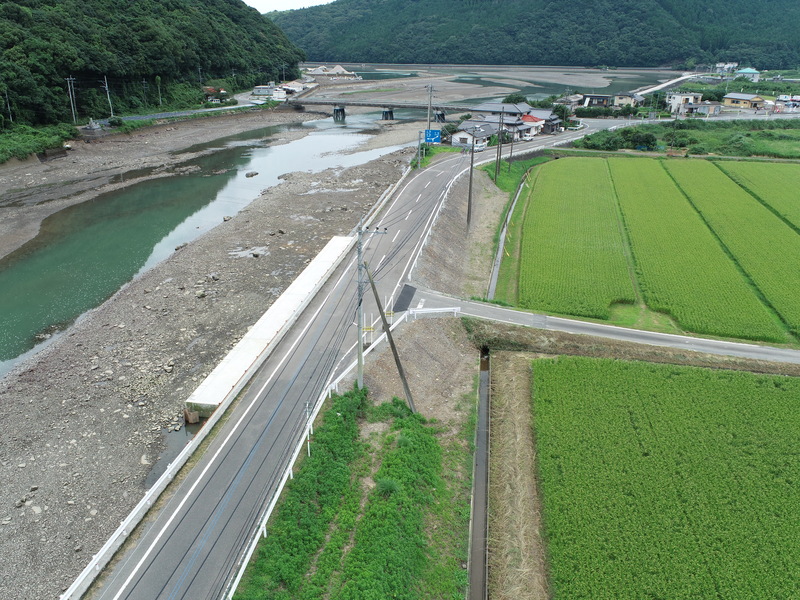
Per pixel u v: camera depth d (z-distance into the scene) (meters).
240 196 87.00
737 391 38.56
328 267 55.03
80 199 83.31
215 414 33.12
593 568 25.95
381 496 29.20
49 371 41.12
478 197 83.81
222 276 56.62
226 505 27.34
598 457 32.62
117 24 139.50
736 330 47.12
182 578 23.66
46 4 128.25
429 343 43.78
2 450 33.25
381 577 24.73
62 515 29.08
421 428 35.22
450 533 28.67
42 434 34.69
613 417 36.06
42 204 80.50
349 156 115.69
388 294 49.66
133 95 141.88
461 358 44.19
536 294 53.09
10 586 25.28
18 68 105.94
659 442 33.75
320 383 36.97
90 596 22.75
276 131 145.62
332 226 71.19
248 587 23.31
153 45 144.88
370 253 58.00
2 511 29.11
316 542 26.20
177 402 37.97
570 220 73.44
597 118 152.38
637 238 66.69
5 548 27.08
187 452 30.33
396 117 170.75
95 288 55.75
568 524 28.19
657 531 27.75
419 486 30.61
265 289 53.84
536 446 33.91
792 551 26.61
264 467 29.78
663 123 138.62
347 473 30.42
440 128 141.25
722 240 66.00
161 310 49.94
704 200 80.38
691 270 58.22
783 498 29.61
